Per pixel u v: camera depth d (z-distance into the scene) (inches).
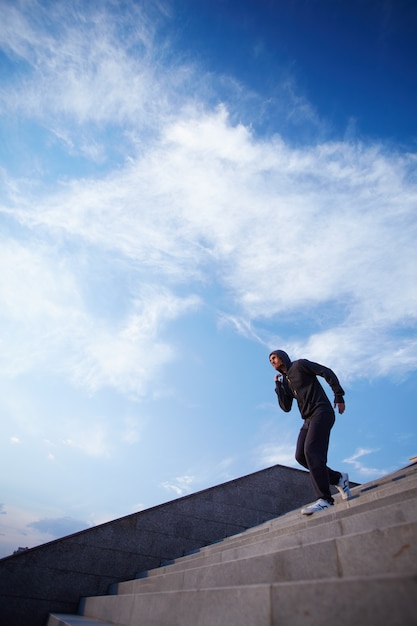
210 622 81.7
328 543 85.0
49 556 268.8
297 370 168.9
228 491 359.6
